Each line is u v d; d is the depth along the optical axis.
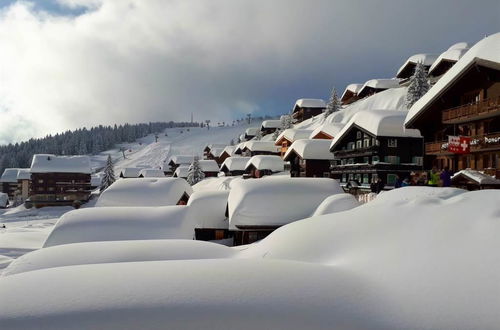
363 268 7.32
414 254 7.45
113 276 6.64
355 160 42.25
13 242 33.25
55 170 74.19
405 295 6.12
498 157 24.44
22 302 5.76
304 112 109.19
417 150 36.81
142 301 5.75
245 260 7.68
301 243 9.91
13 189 108.00
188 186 43.56
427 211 9.30
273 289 6.16
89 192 78.00
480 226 7.79
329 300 5.95
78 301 5.76
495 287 6.01
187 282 6.34
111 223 24.02
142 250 12.05
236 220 25.61
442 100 26.92
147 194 39.44
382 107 77.06
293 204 26.11
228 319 5.48
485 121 25.28
